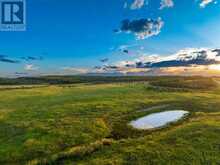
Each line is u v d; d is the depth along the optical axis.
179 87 124.38
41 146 40.56
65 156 35.62
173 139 40.00
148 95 90.94
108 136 46.50
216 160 32.84
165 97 87.06
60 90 110.88
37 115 59.03
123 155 35.00
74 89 114.62
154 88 113.00
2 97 89.19
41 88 123.94
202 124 47.00
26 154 38.16
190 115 61.28
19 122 53.12
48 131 46.97
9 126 50.59
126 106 70.50
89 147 37.84
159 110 67.12
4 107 71.25
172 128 50.25
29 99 84.44
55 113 60.69
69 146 41.28
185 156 33.97
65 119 55.03
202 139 39.22
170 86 126.31
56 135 45.12
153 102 77.19
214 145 37.03
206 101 80.06
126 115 61.09
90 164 32.72
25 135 45.22
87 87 125.69
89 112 62.12
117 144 39.34
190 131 43.19
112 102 74.69
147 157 34.03
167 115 62.03
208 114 60.84
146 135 46.41
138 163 32.62
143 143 39.06
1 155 37.72
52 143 41.81
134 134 47.44
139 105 72.56
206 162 32.44
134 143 39.34
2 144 41.59
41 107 68.62
